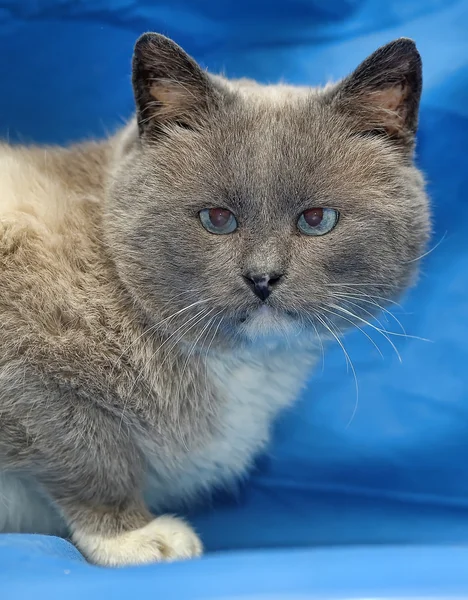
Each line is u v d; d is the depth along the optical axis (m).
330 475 0.58
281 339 0.45
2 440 0.44
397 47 0.42
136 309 0.44
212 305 0.43
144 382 0.44
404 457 0.58
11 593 0.35
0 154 0.48
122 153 0.46
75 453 0.44
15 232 0.43
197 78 0.43
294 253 0.42
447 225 0.60
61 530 0.48
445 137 0.59
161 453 0.46
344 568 0.36
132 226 0.43
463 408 0.58
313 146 0.42
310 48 0.61
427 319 0.60
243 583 0.34
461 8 0.58
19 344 0.43
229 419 0.47
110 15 0.60
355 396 0.59
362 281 0.43
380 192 0.43
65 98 0.61
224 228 0.42
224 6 0.60
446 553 0.38
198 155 0.43
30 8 0.60
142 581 0.35
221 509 0.54
